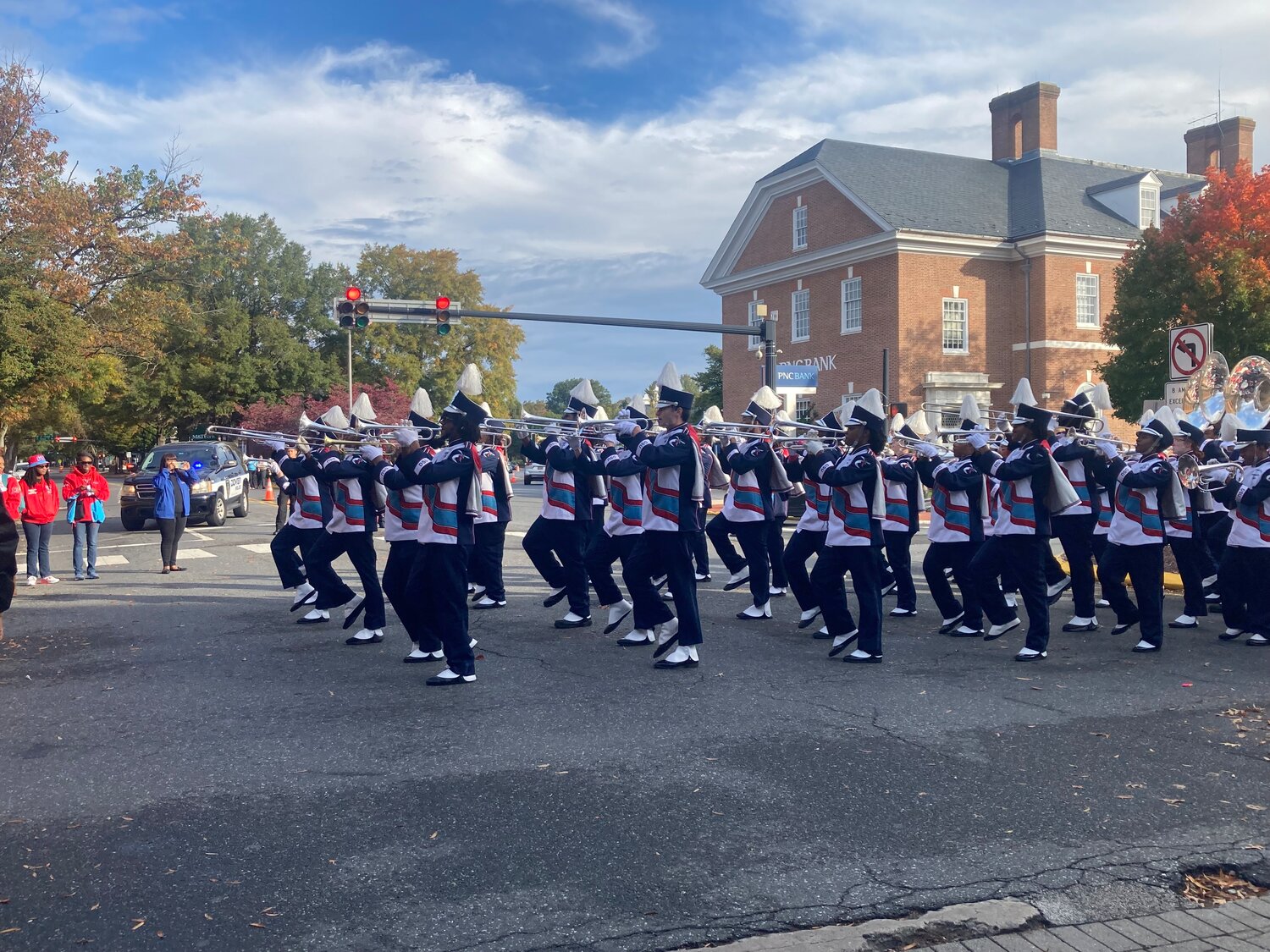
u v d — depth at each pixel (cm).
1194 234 2931
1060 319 3478
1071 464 1078
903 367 3381
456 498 813
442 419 822
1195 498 1070
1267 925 419
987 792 561
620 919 417
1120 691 788
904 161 3756
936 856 479
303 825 514
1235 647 967
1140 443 970
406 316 2147
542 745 644
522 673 849
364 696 773
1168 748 639
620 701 754
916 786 569
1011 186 3809
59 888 445
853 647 951
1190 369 1355
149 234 3353
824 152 3644
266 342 6366
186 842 494
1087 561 1055
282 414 5481
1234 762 614
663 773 590
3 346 2605
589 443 1092
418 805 541
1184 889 450
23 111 2884
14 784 577
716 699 759
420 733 671
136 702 758
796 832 505
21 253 2838
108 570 1631
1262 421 1130
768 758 617
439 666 879
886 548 1168
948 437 1336
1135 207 3622
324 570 1080
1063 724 694
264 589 1373
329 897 435
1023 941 404
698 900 434
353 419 1096
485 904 429
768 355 2228
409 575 886
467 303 6975
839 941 400
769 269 3872
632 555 958
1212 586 1211
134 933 405
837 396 3625
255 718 712
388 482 832
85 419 5756
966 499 1027
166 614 1163
